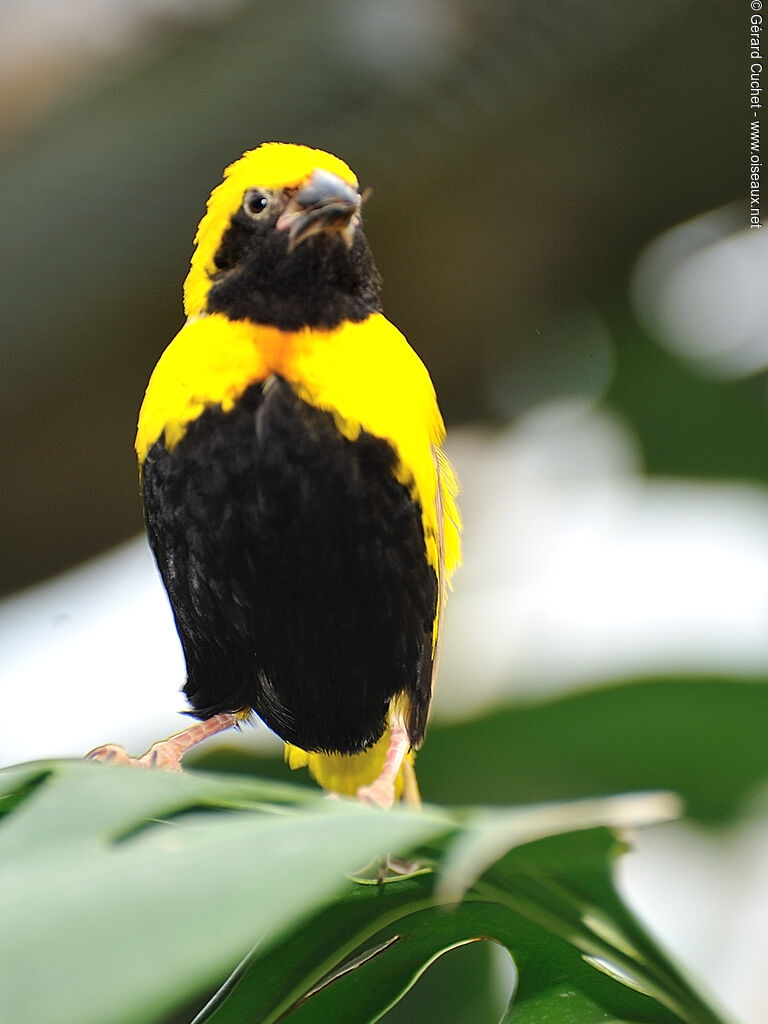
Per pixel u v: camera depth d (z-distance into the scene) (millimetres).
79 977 949
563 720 1979
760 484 2039
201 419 1952
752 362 2051
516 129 2012
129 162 1998
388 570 1958
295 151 1966
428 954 1872
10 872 1094
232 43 1995
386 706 1968
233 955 979
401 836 1133
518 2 1994
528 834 1188
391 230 2027
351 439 1952
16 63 1992
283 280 1956
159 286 2008
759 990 2000
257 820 1176
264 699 1967
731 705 1974
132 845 1132
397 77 1999
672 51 2008
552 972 1872
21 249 1997
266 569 1955
